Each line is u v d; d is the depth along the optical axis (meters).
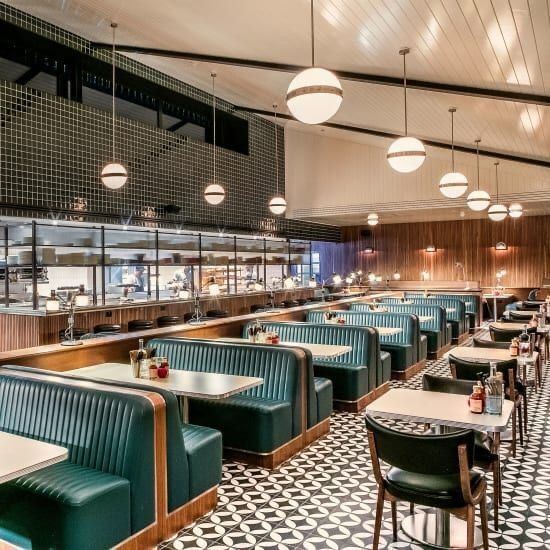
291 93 4.00
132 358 4.25
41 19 8.07
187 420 4.30
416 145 5.48
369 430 2.89
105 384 3.46
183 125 12.02
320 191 14.37
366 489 4.07
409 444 2.65
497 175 12.07
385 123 9.57
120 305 8.41
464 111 7.16
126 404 3.13
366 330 6.54
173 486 3.35
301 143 14.62
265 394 4.91
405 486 2.84
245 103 11.93
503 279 15.80
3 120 7.63
